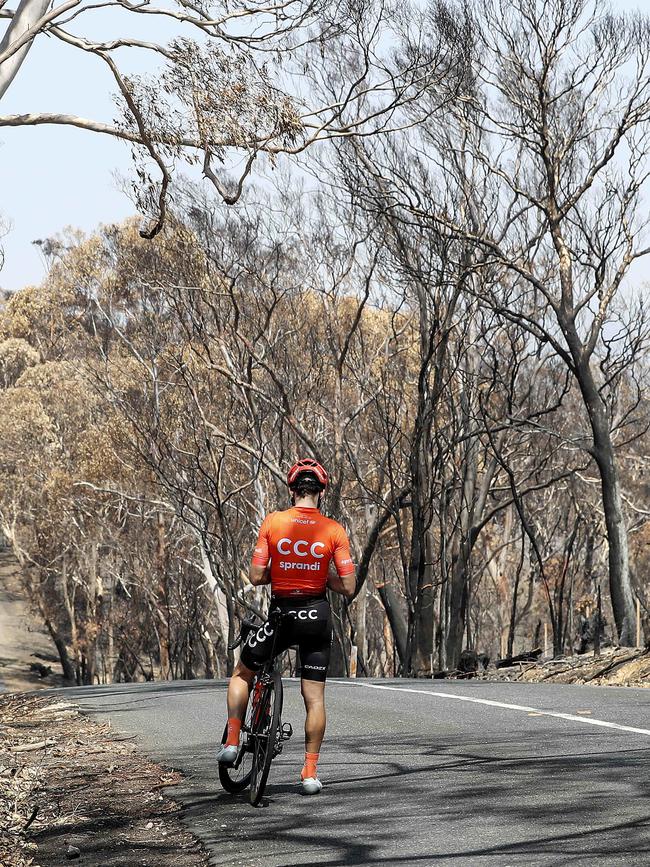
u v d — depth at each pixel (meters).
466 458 34.94
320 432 38.31
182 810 6.72
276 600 6.82
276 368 34.81
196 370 36.41
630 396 44.19
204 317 34.12
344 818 6.21
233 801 6.88
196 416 36.56
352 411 38.19
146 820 6.56
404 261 30.11
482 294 30.27
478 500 34.53
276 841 5.81
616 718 9.70
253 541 37.84
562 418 43.19
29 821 6.50
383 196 28.92
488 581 55.59
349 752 8.58
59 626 58.25
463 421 33.81
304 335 35.62
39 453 48.56
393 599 35.47
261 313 34.44
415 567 31.62
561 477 34.69
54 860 5.78
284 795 6.97
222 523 34.44
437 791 6.78
